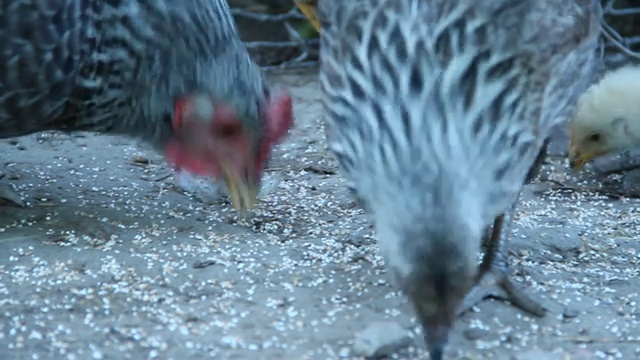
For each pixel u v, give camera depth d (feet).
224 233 25.89
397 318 21.08
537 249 25.26
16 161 31.07
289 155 32.71
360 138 18.72
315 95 39.40
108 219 26.63
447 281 16.42
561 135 33.45
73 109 25.77
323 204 28.35
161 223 26.50
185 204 28.07
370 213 18.29
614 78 31.73
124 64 25.16
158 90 25.30
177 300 21.85
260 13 44.27
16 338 20.08
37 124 25.72
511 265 24.04
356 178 18.72
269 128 25.14
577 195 30.27
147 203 28.04
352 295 22.20
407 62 19.24
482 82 19.11
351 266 23.75
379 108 18.75
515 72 19.66
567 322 21.22
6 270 23.27
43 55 24.47
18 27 24.08
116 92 25.41
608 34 40.14
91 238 25.31
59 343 19.90
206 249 24.70
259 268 23.57
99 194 28.66
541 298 22.24
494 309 21.62
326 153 32.81
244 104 24.80
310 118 36.60
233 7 44.24
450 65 19.15
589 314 21.58
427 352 19.69
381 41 19.84
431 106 18.44
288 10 44.39
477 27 19.81
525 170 19.94
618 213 28.71
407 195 16.97
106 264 23.65
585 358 19.62
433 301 16.49
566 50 21.48
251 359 19.36
